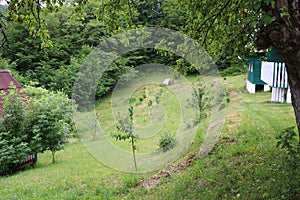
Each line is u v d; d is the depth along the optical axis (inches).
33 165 327.3
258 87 515.5
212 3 199.3
